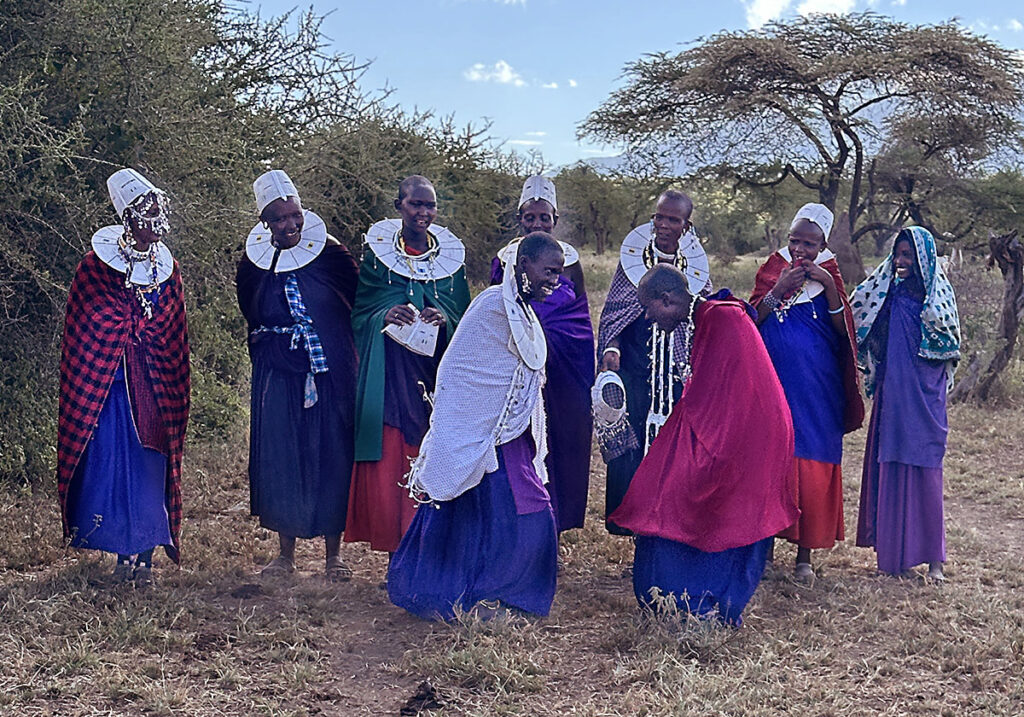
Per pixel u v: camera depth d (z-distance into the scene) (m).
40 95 7.96
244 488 8.00
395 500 5.96
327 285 6.16
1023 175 28.73
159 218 5.71
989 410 11.52
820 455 6.18
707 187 31.62
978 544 7.07
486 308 5.29
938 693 4.80
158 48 8.73
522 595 5.34
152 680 4.69
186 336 5.99
